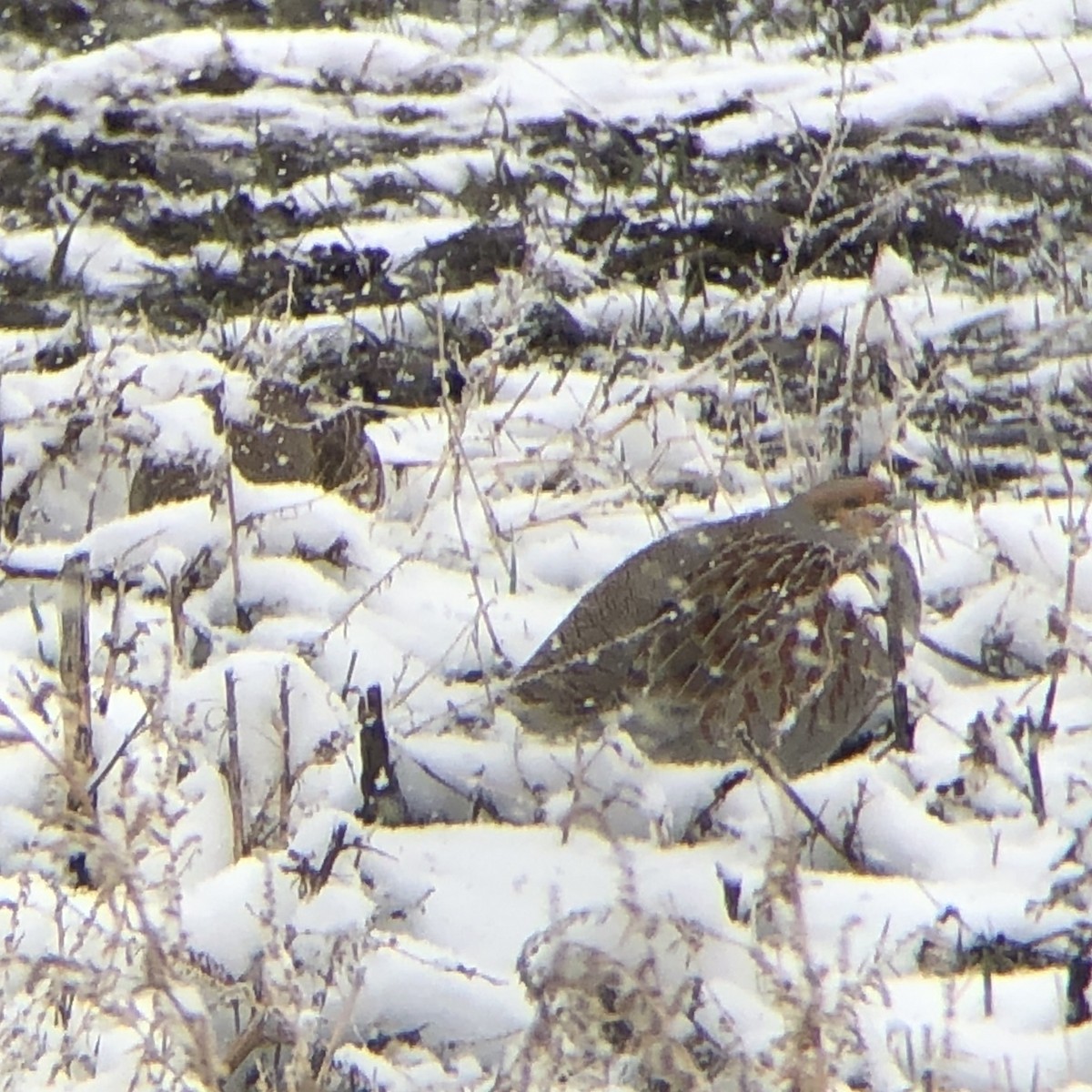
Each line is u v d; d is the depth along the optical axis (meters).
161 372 12.88
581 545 12.27
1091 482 13.51
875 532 10.57
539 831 9.67
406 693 10.29
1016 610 11.38
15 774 9.23
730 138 16.70
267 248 15.71
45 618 10.84
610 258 15.94
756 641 10.12
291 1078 7.54
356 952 8.02
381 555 11.98
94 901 8.45
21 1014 7.60
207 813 9.30
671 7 19.67
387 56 17.72
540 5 19.66
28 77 17.45
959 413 14.13
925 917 8.92
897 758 10.37
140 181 16.59
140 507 12.08
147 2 18.94
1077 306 14.72
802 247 15.95
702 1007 8.22
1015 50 17.34
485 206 16.39
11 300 15.27
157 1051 7.46
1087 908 8.90
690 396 14.16
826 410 13.62
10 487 12.46
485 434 13.58
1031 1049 8.11
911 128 16.50
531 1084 7.38
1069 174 16.19
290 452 12.50
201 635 10.66
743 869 9.48
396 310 15.03
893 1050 7.95
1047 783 10.08
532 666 10.44
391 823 9.64
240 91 17.34
